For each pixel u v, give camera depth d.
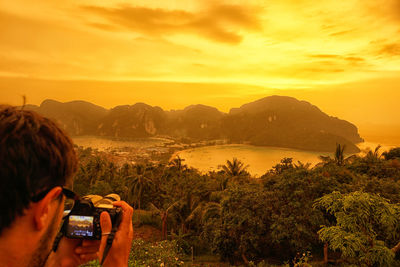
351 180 40.00
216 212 37.12
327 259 26.22
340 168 44.34
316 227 28.89
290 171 33.44
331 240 11.14
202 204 44.03
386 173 43.69
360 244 10.48
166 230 44.41
